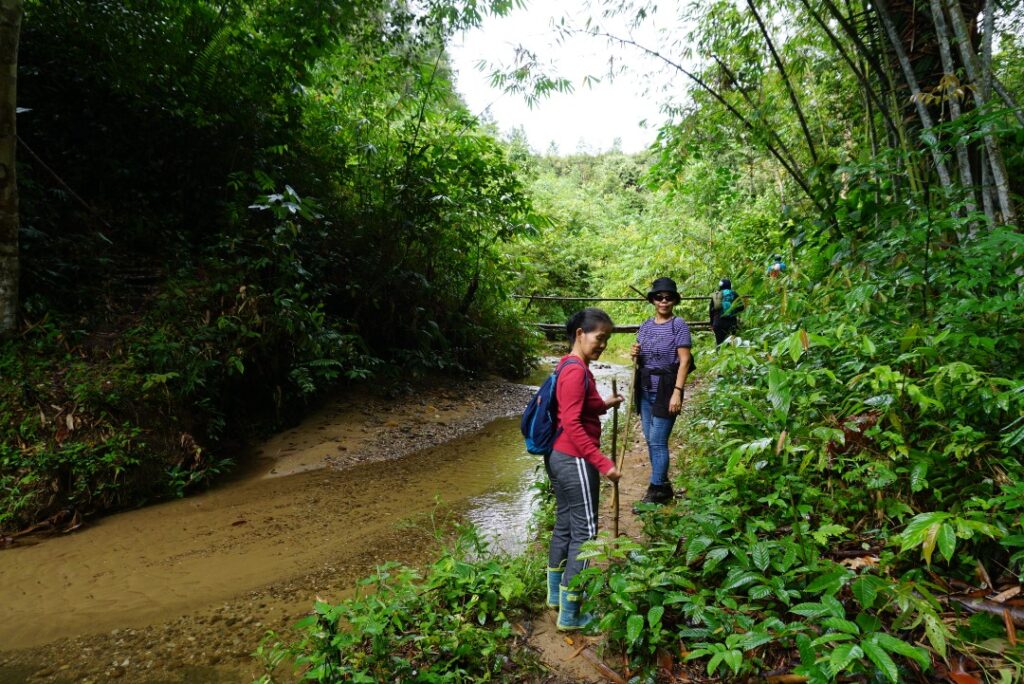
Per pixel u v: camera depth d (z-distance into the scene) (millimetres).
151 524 4027
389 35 7770
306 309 6355
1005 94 3299
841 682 1912
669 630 2357
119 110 6852
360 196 8500
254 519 4121
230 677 2400
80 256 5891
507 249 15414
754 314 4688
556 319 18656
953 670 1892
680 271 15852
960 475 2525
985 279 2752
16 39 4680
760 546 2314
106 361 5012
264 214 7184
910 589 1935
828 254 3537
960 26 3332
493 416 7367
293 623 2799
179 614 2906
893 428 2750
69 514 4020
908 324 3078
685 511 3010
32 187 5750
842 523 2744
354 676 1969
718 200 12125
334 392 7031
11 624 2832
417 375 8016
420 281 8352
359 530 3916
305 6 6793
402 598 2471
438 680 2105
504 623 2537
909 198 3662
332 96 8695
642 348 3850
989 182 3695
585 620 2500
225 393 5668
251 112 7176
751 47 5906
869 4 4406
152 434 4672
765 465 3008
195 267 6422
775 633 2012
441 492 4641
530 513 4148
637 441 5672
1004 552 2287
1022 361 2764
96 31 6340
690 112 6285
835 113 7414
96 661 2527
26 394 4391
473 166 8258
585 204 26438
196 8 6711
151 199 7078
